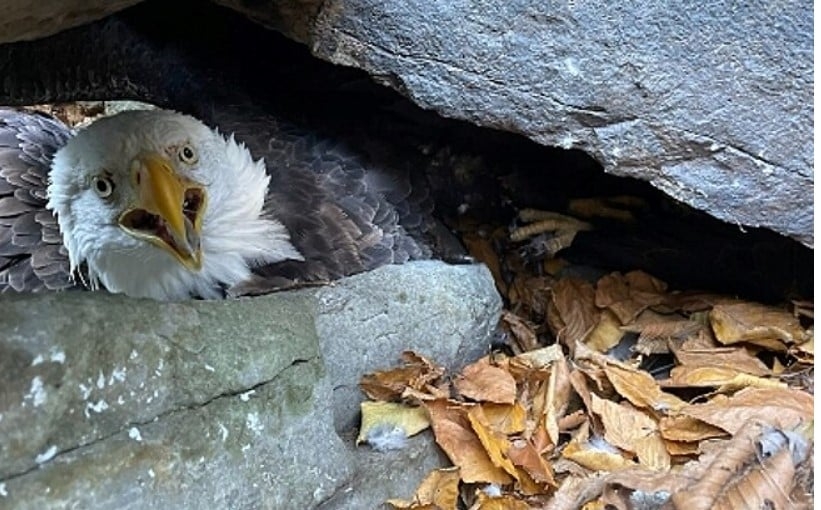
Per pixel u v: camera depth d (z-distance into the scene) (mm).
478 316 1240
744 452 1060
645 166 1210
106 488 949
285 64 1417
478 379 1184
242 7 1218
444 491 1110
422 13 1188
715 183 1205
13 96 1461
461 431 1133
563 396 1195
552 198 1434
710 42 1160
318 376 1072
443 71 1204
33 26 1109
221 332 1016
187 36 1427
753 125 1178
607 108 1193
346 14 1194
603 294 1355
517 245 1433
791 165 1185
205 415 999
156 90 1453
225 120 1377
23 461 920
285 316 1062
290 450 1044
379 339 1182
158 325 982
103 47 1417
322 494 1061
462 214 1460
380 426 1135
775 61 1157
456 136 1412
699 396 1208
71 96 1481
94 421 949
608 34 1170
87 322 949
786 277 1316
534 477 1105
